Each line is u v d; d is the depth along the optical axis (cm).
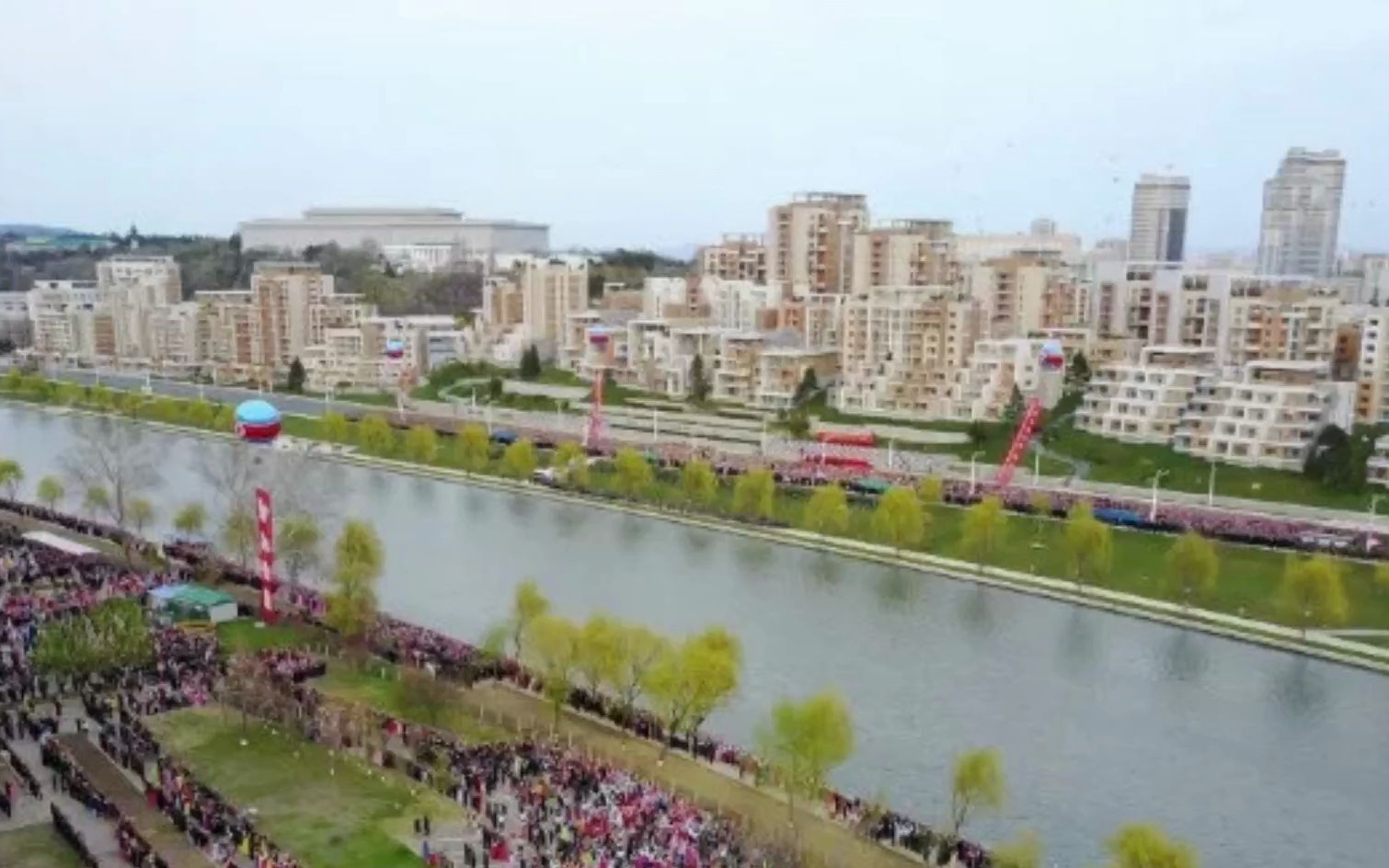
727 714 12288
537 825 8788
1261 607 15800
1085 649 14500
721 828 8925
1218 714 12575
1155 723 12344
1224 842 9975
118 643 11419
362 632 13062
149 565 16075
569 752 10475
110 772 9688
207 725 10844
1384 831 10181
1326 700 12975
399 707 11444
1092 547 16725
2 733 10294
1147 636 14962
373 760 10212
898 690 13112
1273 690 13250
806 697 12812
